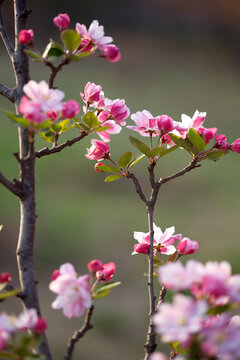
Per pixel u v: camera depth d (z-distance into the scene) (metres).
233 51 30.61
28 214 2.16
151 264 2.27
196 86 24.84
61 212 12.36
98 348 7.00
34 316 1.69
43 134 2.37
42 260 10.45
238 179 15.02
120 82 24.77
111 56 2.25
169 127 2.39
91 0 32.12
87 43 2.25
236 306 1.61
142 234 2.52
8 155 15.27
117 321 7.68
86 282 1.91
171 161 15.98
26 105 1.86
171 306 1.55
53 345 7.08
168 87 24.83
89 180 14.61
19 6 2.32
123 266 10.09
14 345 1.68
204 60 29.27
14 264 10.18
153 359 1.58
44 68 22.03
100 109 2.57
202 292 1.62
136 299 8.59
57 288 1.92
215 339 1.54
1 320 1.68
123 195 13.88
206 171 15.42
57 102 1.90
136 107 21.75
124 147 16.30
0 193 12.80
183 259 10.44
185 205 13.49
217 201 13.54
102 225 11.88
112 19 32.97
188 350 1.67
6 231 11.29
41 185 14.05
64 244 10.91
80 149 16.12
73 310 1.91
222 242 11.16
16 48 2.32
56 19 2.31
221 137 2.51
